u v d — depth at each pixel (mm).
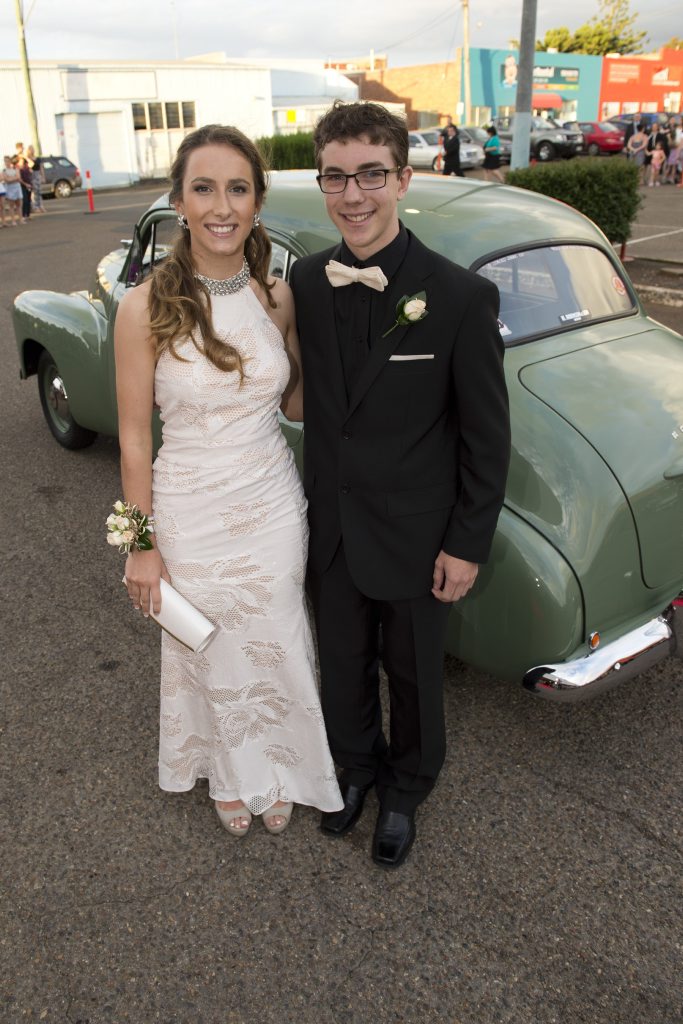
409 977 2131
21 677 3312
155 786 2773
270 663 2383
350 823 2574
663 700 3139
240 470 2176
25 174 19453
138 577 2215
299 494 2334
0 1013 2059
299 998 2086
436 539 2172
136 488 2137
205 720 2561
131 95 30562
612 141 29828
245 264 2098
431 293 1987
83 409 4766
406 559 2178
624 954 2178
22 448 5551
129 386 2066
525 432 2561
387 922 2287
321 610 2408
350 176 1915
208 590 2260
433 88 43844
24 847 2545
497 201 3465
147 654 3451
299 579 2344
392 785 2516
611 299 3393
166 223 3955
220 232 1969
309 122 34719
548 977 2123
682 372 2994
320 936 2250
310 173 3760
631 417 2674
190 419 2117
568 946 2203
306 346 2178
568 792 2709
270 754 2529
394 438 2104
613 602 2520
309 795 2559
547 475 2465
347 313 2064
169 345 1994
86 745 2951
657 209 16812
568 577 2361
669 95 46031
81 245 14883
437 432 2119
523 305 3080
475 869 2445
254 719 2457
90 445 5500
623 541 2492
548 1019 2018
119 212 20719
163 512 2213
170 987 2119
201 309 2004
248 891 2393
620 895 2350
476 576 2342
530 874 2422
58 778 2809
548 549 2367
